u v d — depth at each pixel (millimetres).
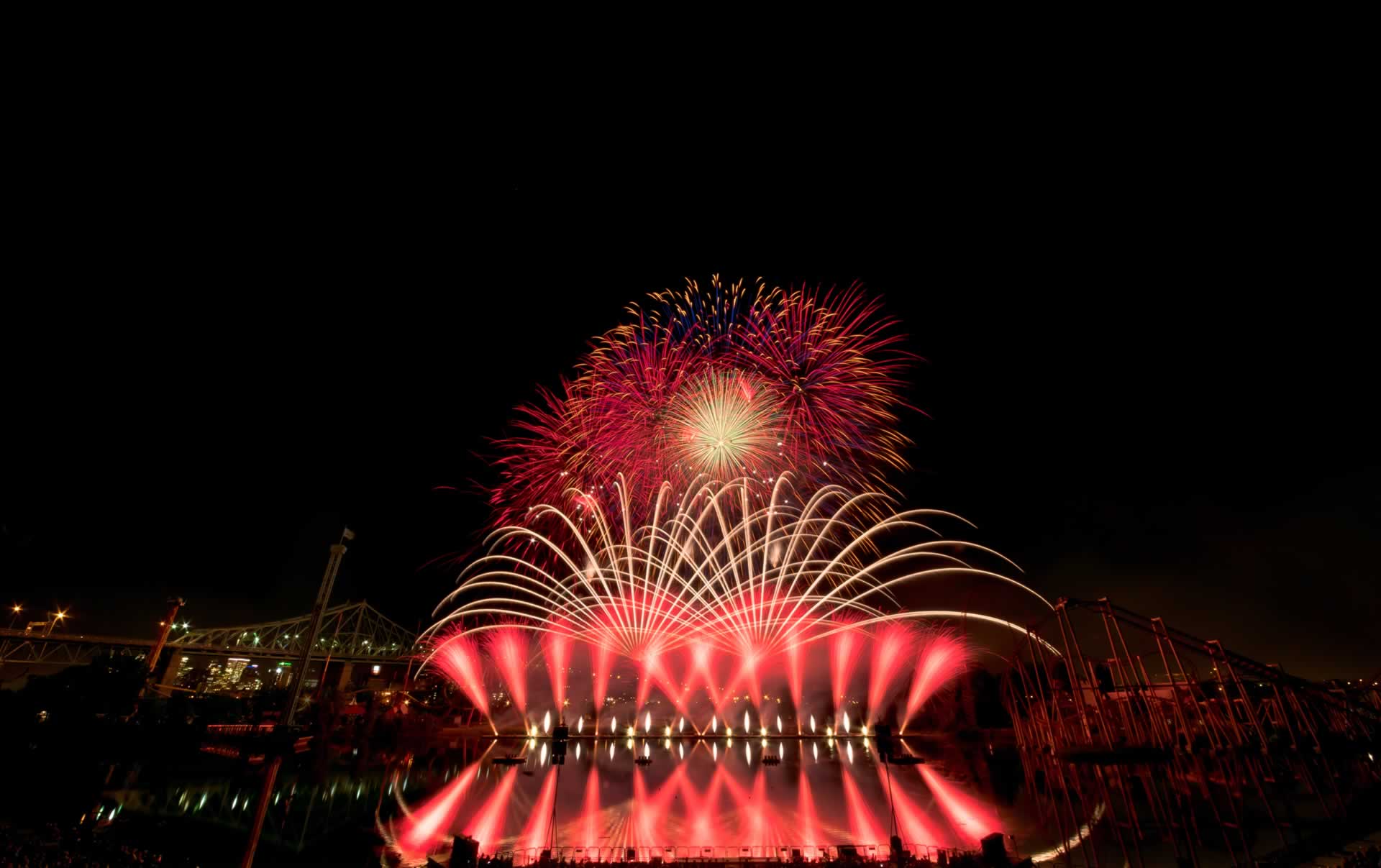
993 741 102812
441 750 101312
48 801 53219
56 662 145875
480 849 42406
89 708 83000
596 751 101625
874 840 44219
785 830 47625
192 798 58531
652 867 32156
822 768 80562
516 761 34250
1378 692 50750
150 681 103562
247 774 71188
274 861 40125
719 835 46156
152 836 44062
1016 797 58406
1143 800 52188
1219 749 41719
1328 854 30375
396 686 152250
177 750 78250
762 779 72375
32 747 73062
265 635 183625
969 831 46406
